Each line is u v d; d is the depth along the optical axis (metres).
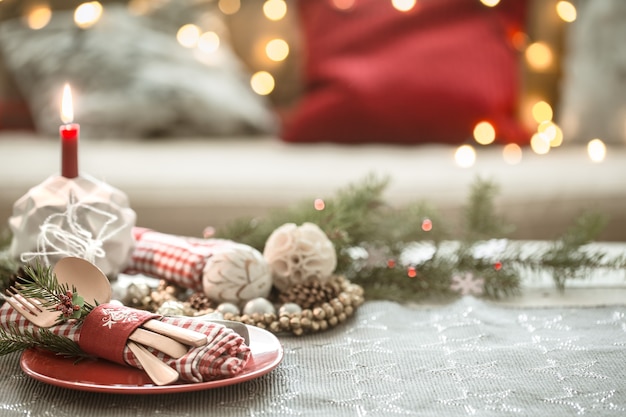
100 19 2.62
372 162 2.27
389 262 1.41
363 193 1.51
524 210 2.09
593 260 1.43
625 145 2.57
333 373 1.12
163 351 1.07
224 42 2.76
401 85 2.46
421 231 1.47
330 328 1.25
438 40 2.53
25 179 2.06
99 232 1.25
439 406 1.05
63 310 1.10
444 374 1.12
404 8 2.58
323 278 1.32
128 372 1.08
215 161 2.25
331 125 2.48
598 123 2.58
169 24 2.70
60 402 1.06
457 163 2.27
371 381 1.11
